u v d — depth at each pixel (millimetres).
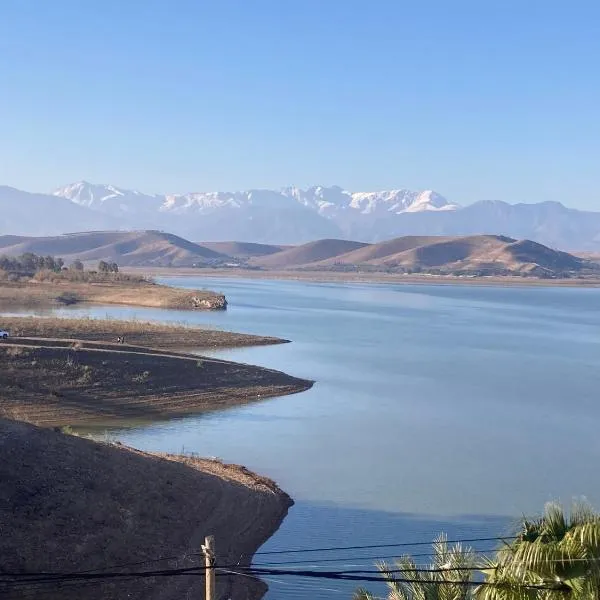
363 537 30484
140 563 25281
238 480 36156
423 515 33250
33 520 25672
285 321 120500
